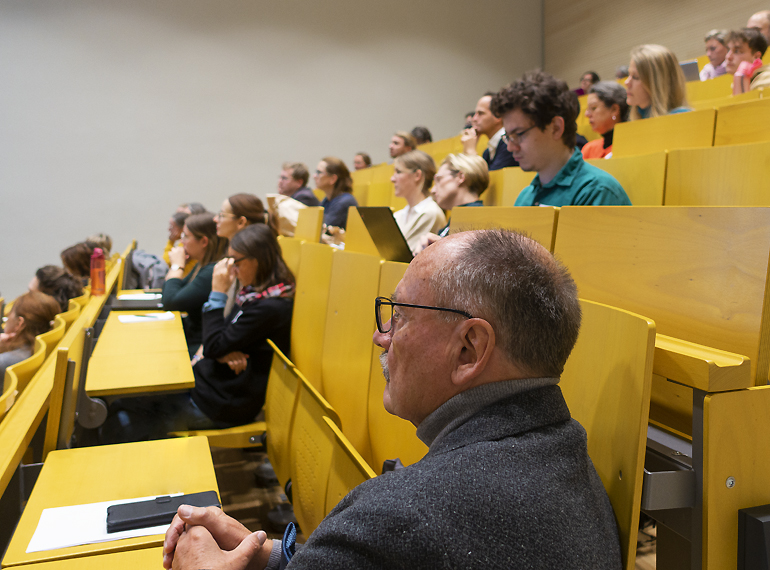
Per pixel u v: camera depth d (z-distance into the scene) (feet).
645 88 6.88
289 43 20.29
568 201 4.49
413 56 21.65
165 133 19.16
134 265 14.57
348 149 21.09
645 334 1.95
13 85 17.78
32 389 3.98
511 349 1.79
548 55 22.66
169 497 3.06
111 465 3.51
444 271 1.87
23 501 3.71
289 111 20.39
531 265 1.82
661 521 2.25
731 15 15.07
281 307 6.08
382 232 4.20
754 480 2.09
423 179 7.48
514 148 4.70
